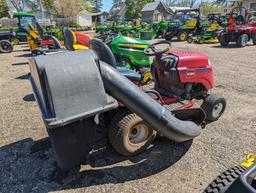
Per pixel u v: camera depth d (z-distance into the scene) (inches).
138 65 207.0
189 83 135.8
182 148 118.5
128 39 201.3
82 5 1759.4
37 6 1596.9
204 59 137.0
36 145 125.5
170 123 94.9
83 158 90.7
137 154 112.8
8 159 114.3
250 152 114.6
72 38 188.1
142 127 107.0
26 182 98.8
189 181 96.7
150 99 93.0
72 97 75.9
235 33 470.6
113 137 102.7
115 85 85.3
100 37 210.4
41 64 74.5
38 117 160.4
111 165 106.6
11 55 454.0
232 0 1214.9
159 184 95.5
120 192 91.8
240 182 48.4
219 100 140.6
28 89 227.0
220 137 128.3
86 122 84.9
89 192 92.4
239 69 279.9
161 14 1758.1
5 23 951.6
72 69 76.8
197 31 595.5
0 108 179.0
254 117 151.6
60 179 99.6
